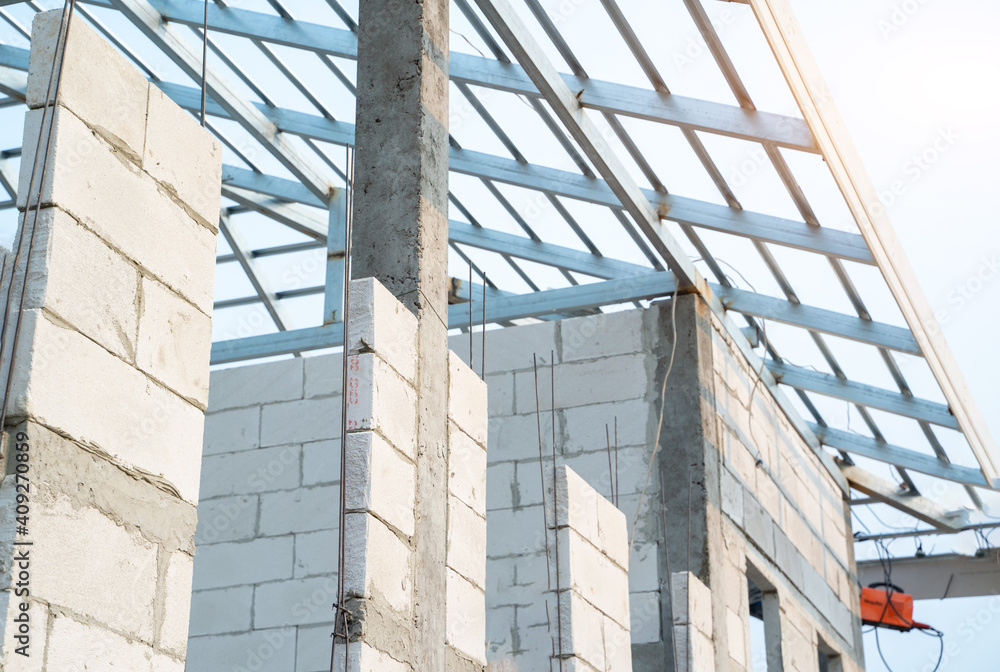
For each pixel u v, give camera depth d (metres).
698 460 8.80
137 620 2.98
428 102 5.89
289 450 9.48
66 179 2.92
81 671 2.77
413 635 4.75
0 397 2.72
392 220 5.62
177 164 3.39
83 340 2.92
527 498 8.98
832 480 12.41
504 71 7.92
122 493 2.99
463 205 9.75
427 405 5.24
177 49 8.81
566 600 5.94
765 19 6.45
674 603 7.83
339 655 4.31
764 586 10.01
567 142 8.45
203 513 9.45
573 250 9.83
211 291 3.48
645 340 9.27
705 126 7.61
